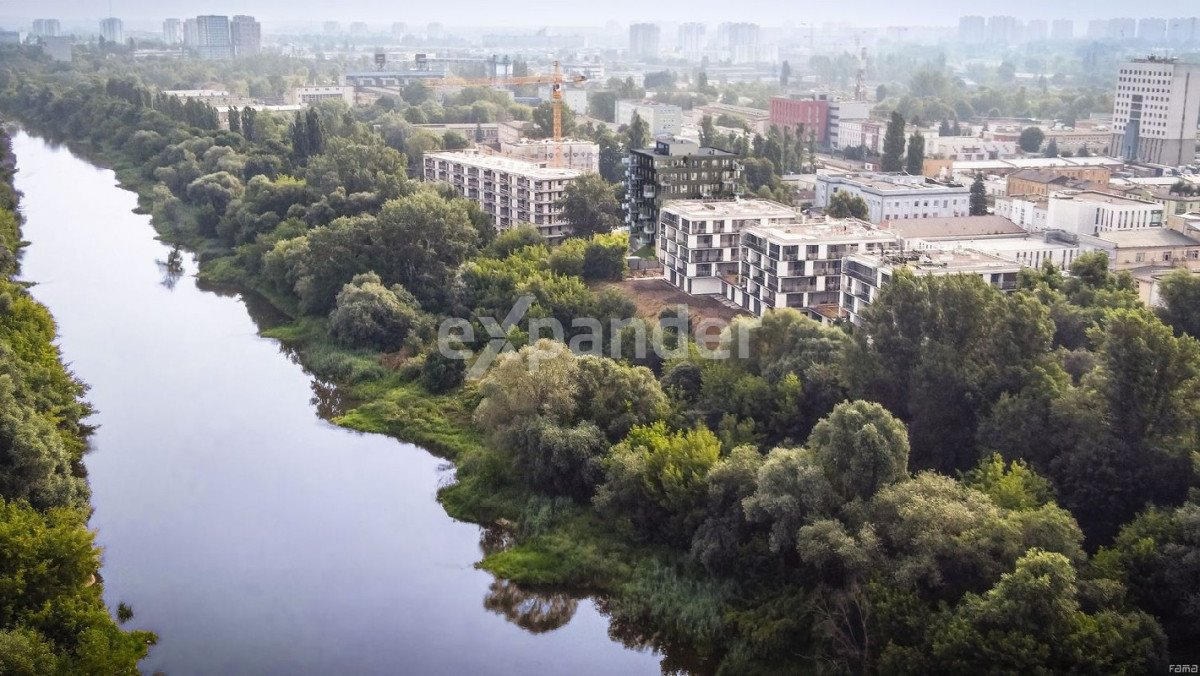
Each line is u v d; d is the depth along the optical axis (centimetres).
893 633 13650
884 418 15825
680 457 17588
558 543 17988
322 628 16062
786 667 14562
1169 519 14262
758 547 15975
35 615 13238
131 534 18588
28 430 16512
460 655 15475
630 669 15162
